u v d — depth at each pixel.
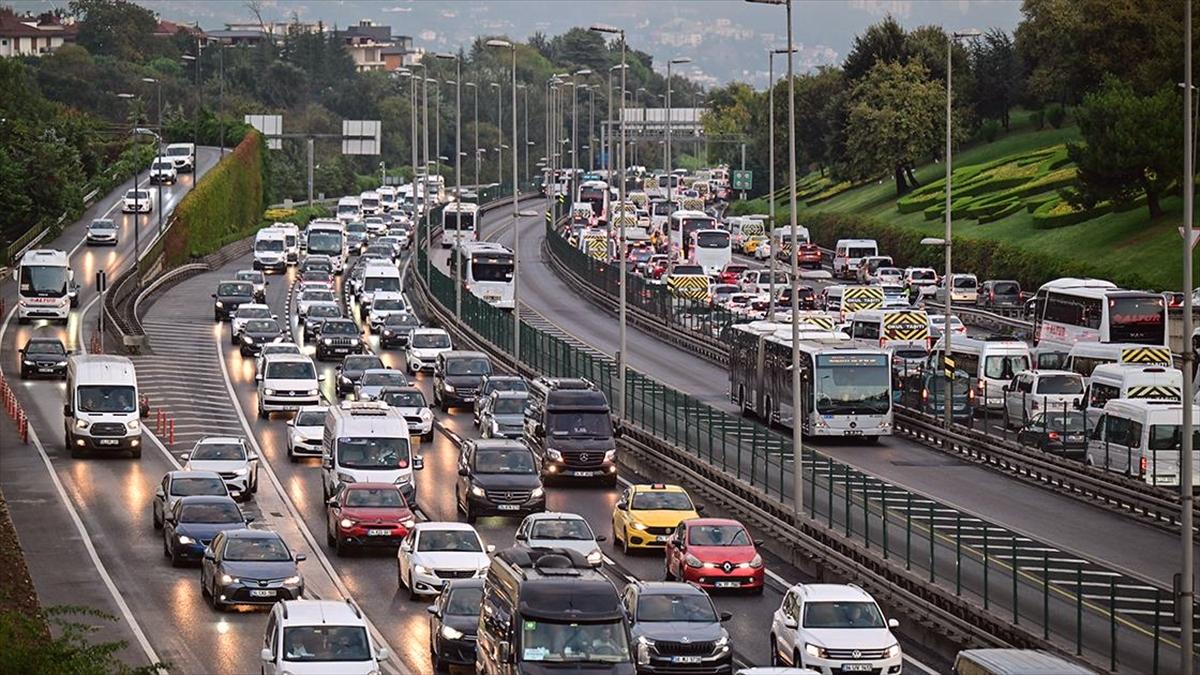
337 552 129.50
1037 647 94.06
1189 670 85.19
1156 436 146.12
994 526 107.25
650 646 94.88
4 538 132.12
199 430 185.62
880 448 177.88
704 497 150.50
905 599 108.12
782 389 184.62
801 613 94.81
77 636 92.81
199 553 123.81
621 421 179.75
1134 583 96.38
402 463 144.75
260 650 100.75
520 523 142.12
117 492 152.62
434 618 97.88
